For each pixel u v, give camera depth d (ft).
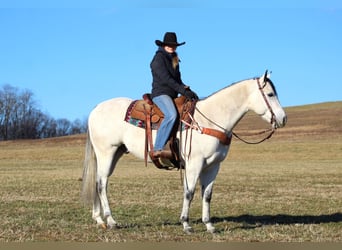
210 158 29.58
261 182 73.87
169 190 61.00
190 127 29.60
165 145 30.19
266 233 30.45
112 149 33.12
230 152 172.14
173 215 39.27
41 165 134.82
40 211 40.93
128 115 32.04
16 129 370.32
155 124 30.83
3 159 172.24
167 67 30.35
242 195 55.57
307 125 241.35
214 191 60.39
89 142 34.12
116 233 30.32
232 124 30.07
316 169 105.91
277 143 191.93
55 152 195.00
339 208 44.14
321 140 196.54
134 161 151.33
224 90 30.45
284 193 57.77
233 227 33.04
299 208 44.11
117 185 68.18
